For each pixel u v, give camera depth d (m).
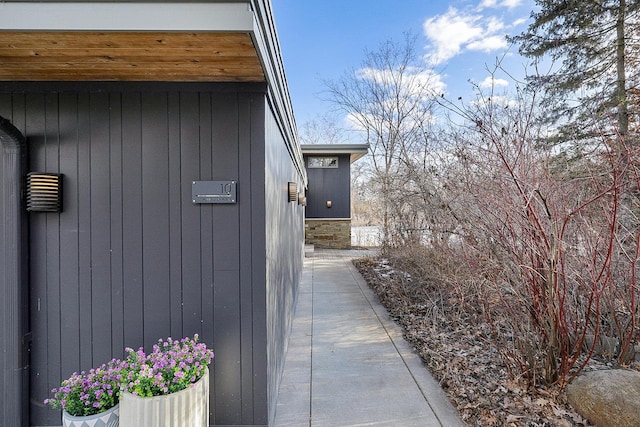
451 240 3.90
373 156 11.51
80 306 2.28
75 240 2.28
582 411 2.32
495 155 2.85
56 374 2.26
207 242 2.30
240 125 2.29
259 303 2.29
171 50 1.79
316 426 2.34
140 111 2.29
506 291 2.86
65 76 2.18
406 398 2.66
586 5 6.40
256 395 2.28
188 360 1.83
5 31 1.51
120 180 2.29
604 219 2.65
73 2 1.48
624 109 5.75
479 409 2.45
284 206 3.75
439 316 4.32
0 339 2.19
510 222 2.64
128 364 1.90
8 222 2.20
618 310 2.98
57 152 2.28
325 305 5.29
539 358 2.84
